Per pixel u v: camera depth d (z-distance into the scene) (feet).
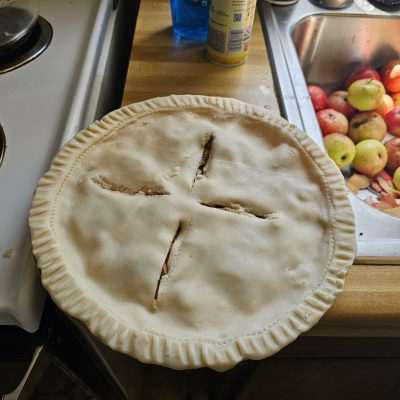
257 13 2.61
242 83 2.15
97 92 1.98
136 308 1.35
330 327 1.38
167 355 1.22
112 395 2.18
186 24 2.33
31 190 1.54
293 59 2.27
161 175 1.67
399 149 2.38
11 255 1.34
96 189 1.58
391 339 1.52
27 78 1.94
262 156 1.75
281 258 1.45
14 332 1.32
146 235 1.48
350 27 2.64
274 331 1.27
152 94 2.07
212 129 1.83
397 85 2.66
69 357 1.55
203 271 1.42
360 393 1.97
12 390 1.41
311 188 1.63
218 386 2.12
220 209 1.59
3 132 1.70
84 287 1.35
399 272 1.46
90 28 2.22
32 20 2.12
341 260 1.41
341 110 2.50
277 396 2.01
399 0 2.65
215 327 1.31
